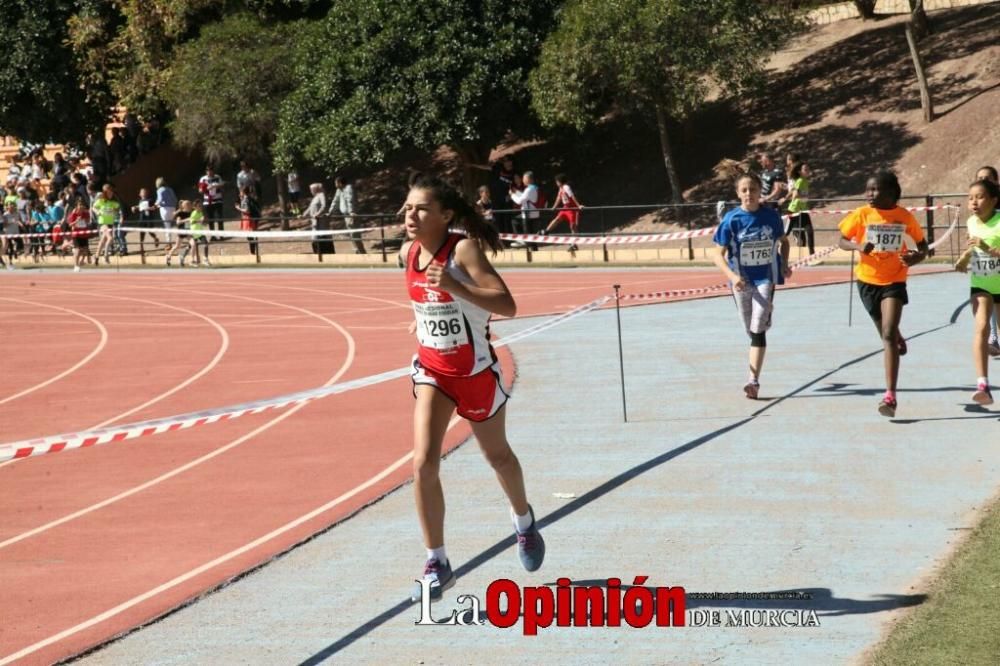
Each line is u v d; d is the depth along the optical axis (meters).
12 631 8.45
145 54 54.22
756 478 11.10
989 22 47.94
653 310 24.48
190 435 15.18
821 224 40.22
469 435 13.79
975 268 13.13
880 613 7.67
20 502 12.37
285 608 8.51
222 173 61.53
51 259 50.75
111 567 9.87
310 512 11.14
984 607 7.49
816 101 47.38
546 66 42.81
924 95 43.12
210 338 26.20
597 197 48.50
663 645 7.40
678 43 41.56
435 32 44.56
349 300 32.19
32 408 18.84
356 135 44.75
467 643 7.65
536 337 21.55
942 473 10.89
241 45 50.16
